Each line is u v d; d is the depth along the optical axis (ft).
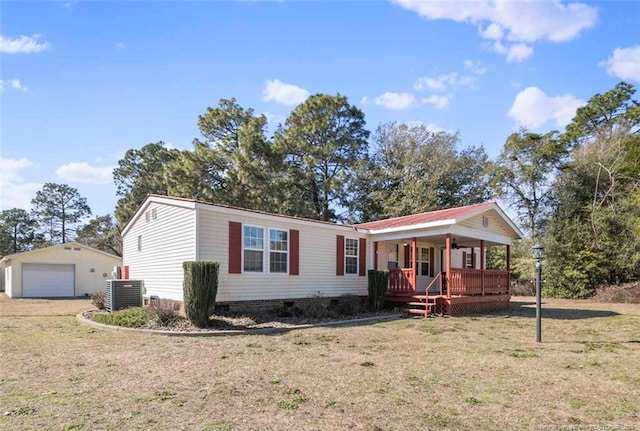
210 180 92.79
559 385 18.90
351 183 104.47
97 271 93.56
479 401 16.55
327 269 50.01
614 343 29.91
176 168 90.33
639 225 69.51
